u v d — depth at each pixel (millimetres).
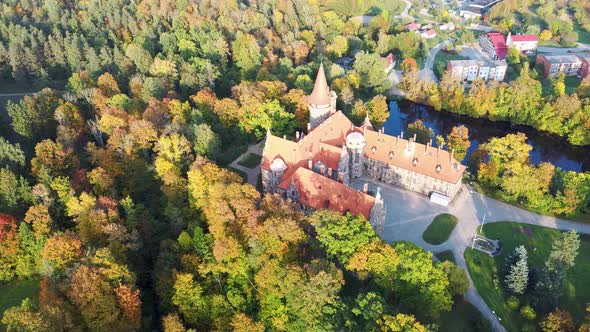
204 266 100875
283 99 172250
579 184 142750
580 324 108625
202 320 96125
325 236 103688
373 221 116875
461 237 133375
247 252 103750
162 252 104188
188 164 137125
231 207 109875
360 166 149750
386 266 101125
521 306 112875
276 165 131125
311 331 89562
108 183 125875
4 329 95562
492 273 122062
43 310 82750
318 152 137250
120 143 136375
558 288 108125
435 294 102062
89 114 168250
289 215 108062
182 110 158750
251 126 164000
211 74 188375
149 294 104250
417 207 143500
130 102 163000
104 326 86312
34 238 107312
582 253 128625
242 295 99750
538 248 130000
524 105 198250
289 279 92625
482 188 151500
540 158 187250
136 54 195250
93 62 194750
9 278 106875
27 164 136500
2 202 117125
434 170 142375
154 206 129750
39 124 153250
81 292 86938
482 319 107375
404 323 84312
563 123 191375
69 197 117500
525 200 146625
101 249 94062
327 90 147875
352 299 94125
